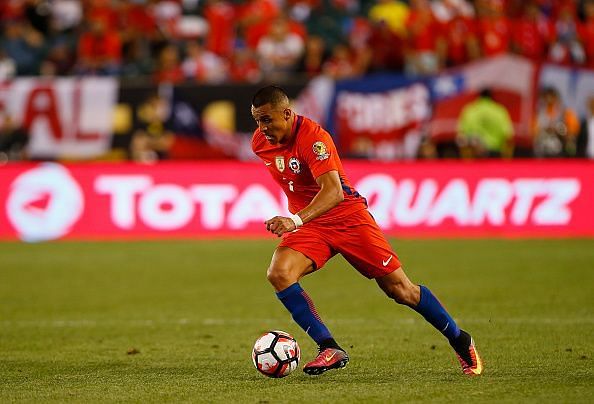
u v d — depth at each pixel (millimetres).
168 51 76250
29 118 69938
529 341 32062
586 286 45625
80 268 53875
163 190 66562
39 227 66688
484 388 24016
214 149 69188
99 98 69562
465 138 68812
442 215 65688
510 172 65562
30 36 83875
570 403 22078
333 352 24875
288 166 25797
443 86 68688
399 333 34531
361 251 25609
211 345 32531
